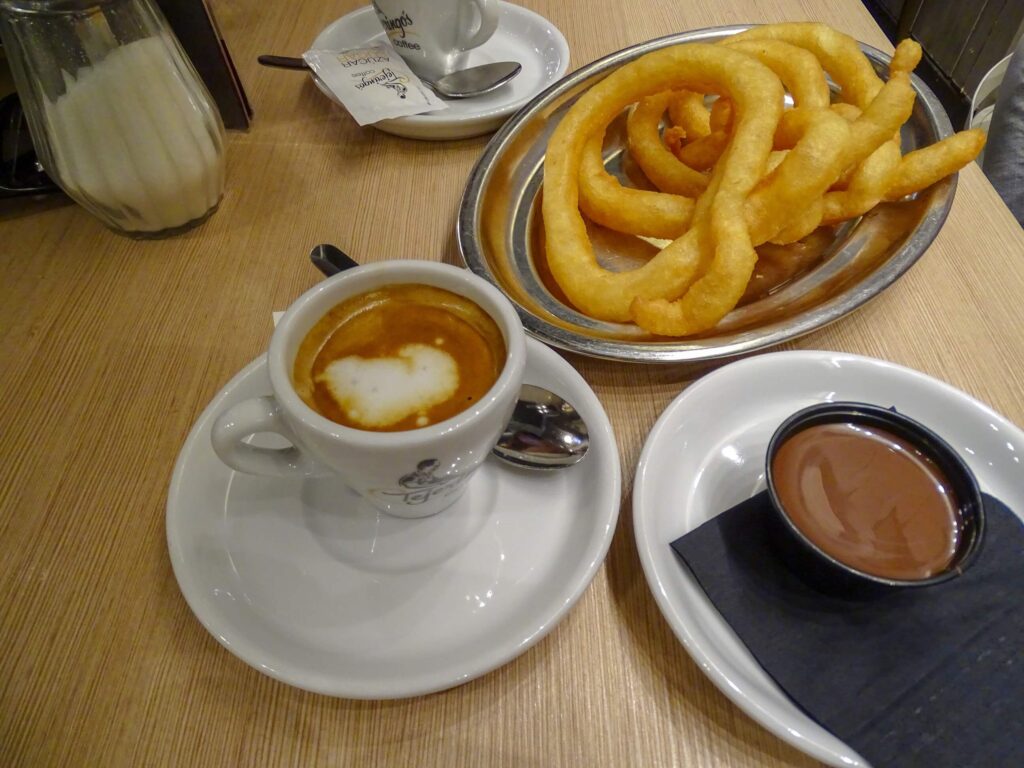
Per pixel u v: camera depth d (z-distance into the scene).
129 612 0.45
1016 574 0.42
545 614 0.39
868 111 0.61
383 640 0.40
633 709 0.41
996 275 0.64
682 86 0.71
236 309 0.64
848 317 0.62
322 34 0.92
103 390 0.58
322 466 0.41
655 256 0.65
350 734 0.40
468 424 0.36
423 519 0.46
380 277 0.43
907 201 0.68
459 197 0.75
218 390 0.58
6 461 0.54
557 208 0.65
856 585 0.39
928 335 0.60
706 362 0.59
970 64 1.73
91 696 0.42
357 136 0.83
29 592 0.46
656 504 0.46
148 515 0.50
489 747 0.40
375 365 0.41
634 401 0.57
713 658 0.39
